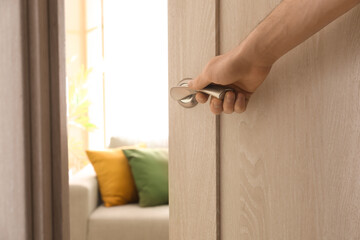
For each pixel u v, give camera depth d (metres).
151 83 3.23
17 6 0.46
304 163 0.54
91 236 1.95
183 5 0.62
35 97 0.47
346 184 0.50
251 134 0.58
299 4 0.41
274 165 0.56
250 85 0.52
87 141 3.70
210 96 0.60
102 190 2.18
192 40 0.62
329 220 0.52
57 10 0.48
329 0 0.38
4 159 0.47
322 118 0.52
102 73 3.46
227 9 0.59
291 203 0.55
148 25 3.25
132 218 1.96
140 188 2.13
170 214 0.66
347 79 0.49
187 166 0.64
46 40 0.48
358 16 0.47
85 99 3.41
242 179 0.59
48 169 0.48
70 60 3.47
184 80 0.61
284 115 0.55
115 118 3.29
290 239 0.55
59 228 0.49
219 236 0.62
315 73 0.52
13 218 0.47
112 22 3.31
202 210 0.63
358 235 0.49
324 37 0.51
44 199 0.48
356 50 0.47
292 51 0.54
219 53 0.60
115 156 2.26
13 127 0.47
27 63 0.46
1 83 0.47
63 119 0.50
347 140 0.49
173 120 0.64
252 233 0.59
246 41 0.46
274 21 0.44
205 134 0.62
